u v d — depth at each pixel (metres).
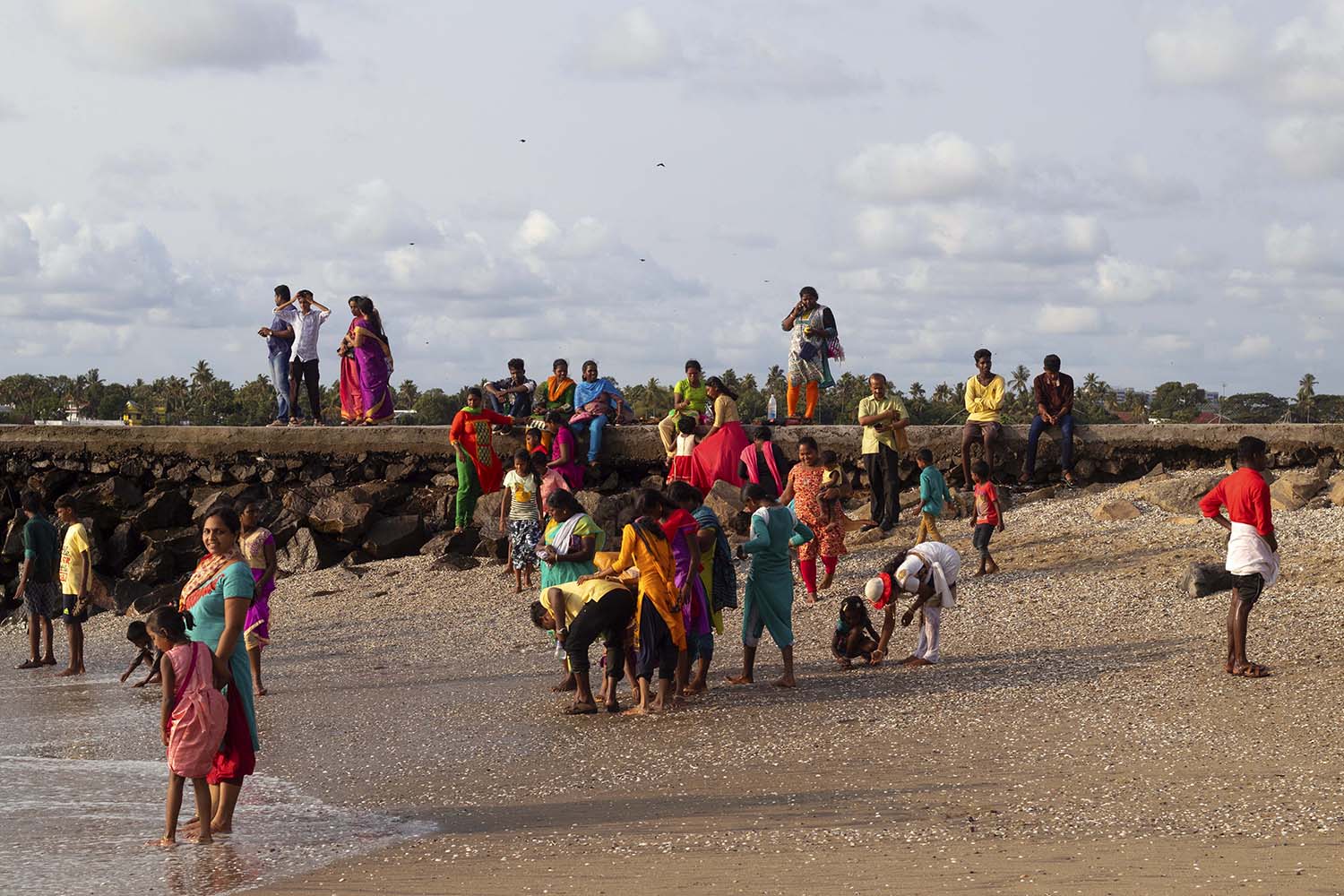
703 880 5.17
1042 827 5.75
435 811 6.72
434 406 108.88
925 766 7.13
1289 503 16.47
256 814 6.75
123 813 6.87
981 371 19.09
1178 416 136.50
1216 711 8.05
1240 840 5.36
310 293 21.38
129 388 164.50
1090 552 14.98
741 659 11.31
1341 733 7.30
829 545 13.84
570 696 10.05
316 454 20.50
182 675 6.16
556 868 5.46
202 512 19.75
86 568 13.19
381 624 14.80
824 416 103.19
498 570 17.30
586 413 19.58
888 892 4.87
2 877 5.54
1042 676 9.59
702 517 9.79
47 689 12.05
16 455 21.14
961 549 15.89
